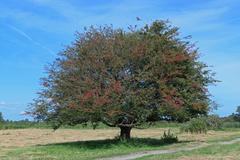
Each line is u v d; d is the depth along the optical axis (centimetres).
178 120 3866
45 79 4003
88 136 6494
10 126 9981
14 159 2797
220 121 7188
